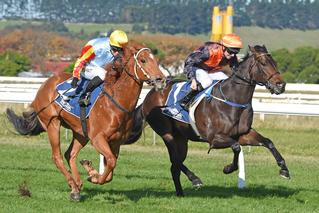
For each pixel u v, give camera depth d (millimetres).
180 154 11578
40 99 11039
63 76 11055
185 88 11352
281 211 10125
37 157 16000
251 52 10562
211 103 10789
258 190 12086
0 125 21469
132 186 12258
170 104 11430
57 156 10883
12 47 56938
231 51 10992
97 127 10078
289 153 17719
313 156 17312
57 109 10781
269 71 10383
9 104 26375
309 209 10375
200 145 18953
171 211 9867
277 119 23547
